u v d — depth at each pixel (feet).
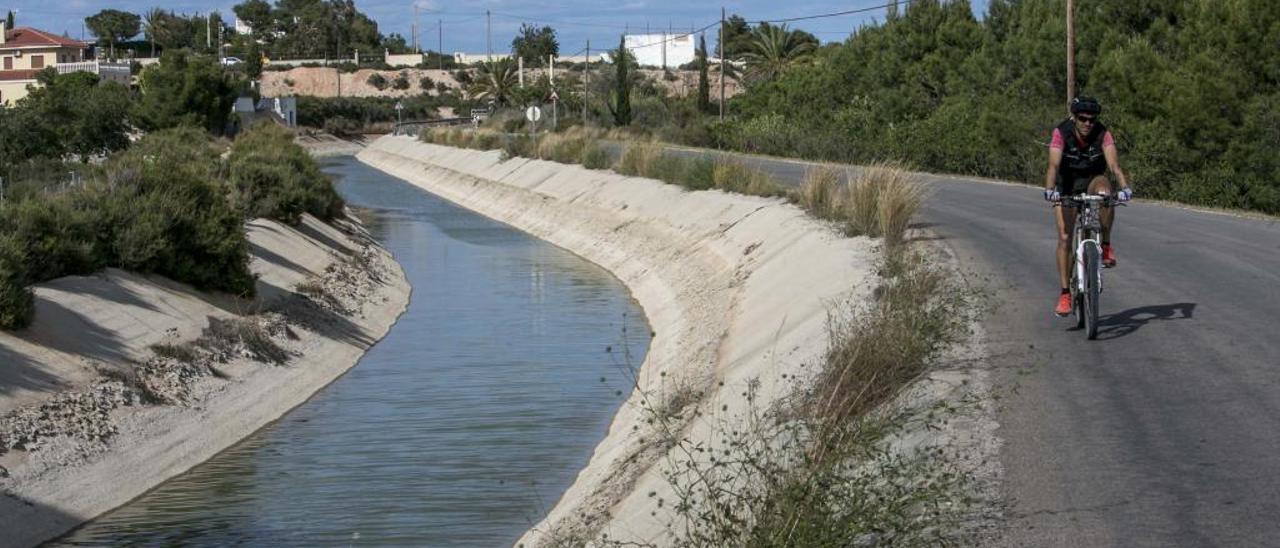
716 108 329.11
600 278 113.29
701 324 77.82
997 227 74.23
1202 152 94.94
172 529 46.78
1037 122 127.13
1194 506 23.49
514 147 214.69
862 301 50.60
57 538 46.62
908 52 185.06
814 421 31.94
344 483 51.62
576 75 514.68
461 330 88.48
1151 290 46.62
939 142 146.10
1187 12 114.21
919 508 24.20
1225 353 35.50
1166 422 29.04
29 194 89.51
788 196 104.06
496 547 42.65
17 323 61.41
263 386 69.41
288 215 120.16
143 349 67.21
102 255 77.77
